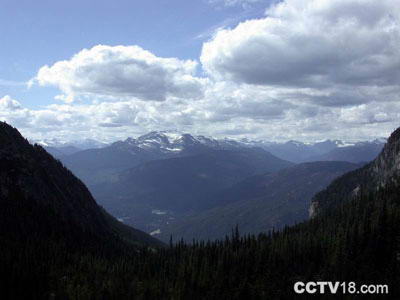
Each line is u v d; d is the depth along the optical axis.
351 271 164.25
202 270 181.75
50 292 158.75
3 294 150.25
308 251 182.25
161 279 181.00
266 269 177.50
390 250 170.75
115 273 183.00
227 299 162.88
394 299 150.12
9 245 178.88
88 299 156.12
